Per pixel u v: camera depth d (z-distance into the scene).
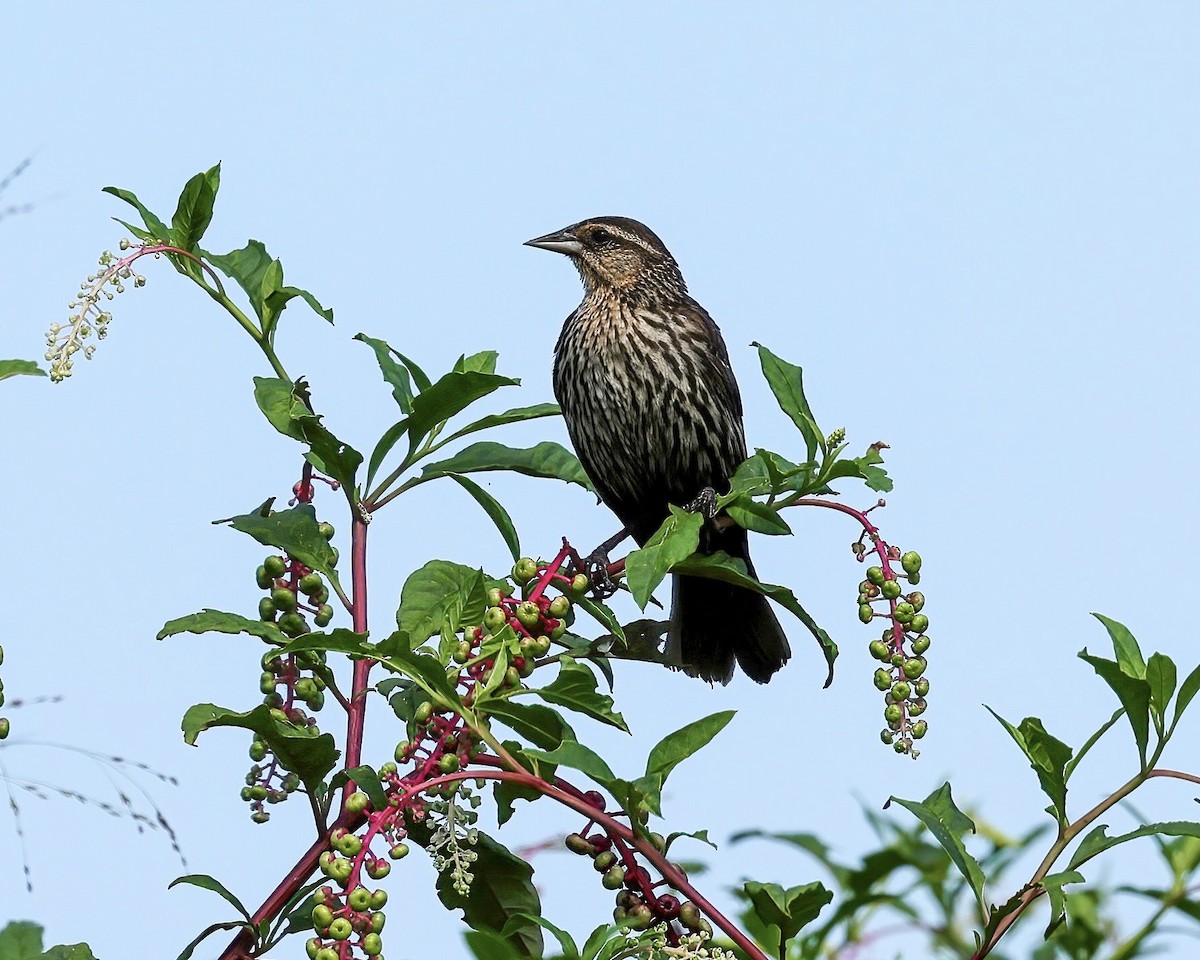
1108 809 5.46
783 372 6.93
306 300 6.64
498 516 7.29
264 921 5.36
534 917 5.17
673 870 5.24
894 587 5.71
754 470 7.17
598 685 5.58
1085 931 7.02
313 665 6.08
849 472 6.52
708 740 5.34
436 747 5.23
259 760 5.98
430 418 6.80
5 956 5.30
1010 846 7.37
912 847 7.37
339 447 6.45
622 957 5.11
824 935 7.10
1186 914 6.87
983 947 5.38
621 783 5.14
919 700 5.57
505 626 5.50
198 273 6.74
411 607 6.11
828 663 6.76
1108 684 5.44
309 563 6.34
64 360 5.55
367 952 4.50
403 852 4.73
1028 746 5.47
